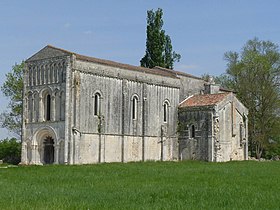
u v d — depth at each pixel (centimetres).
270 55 11019
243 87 10925
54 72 7806
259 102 10838
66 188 3569
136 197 3014
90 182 4038
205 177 4528
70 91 7544
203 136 8888
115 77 8212
